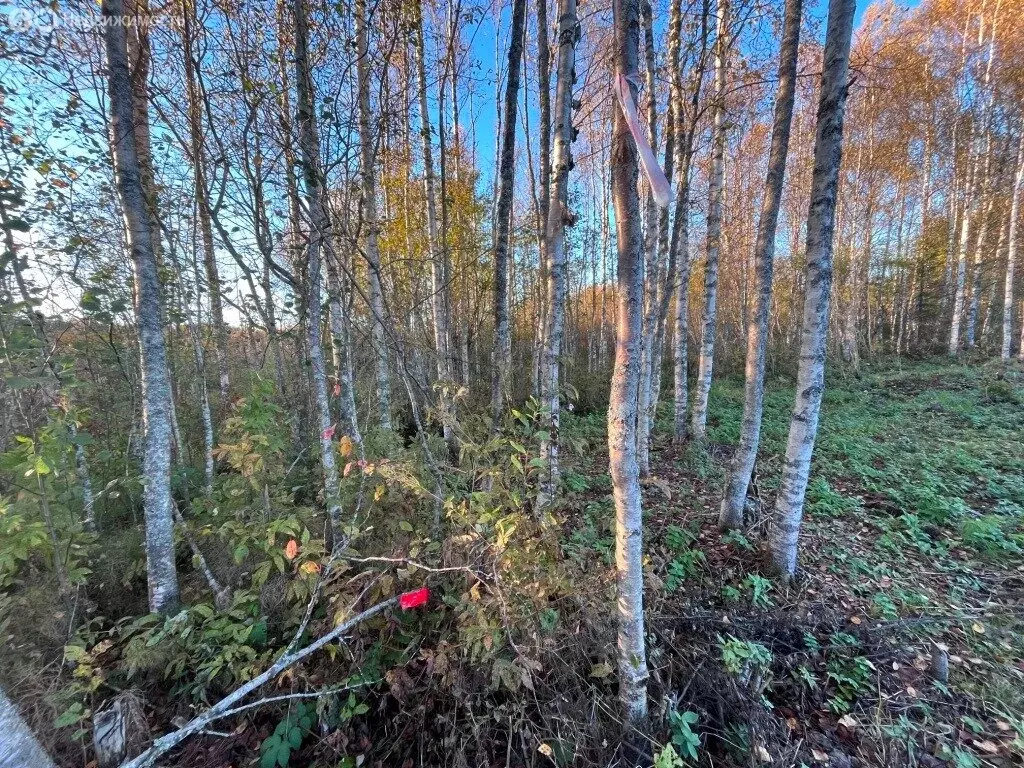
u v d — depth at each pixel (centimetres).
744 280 1570
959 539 387
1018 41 1050
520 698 213
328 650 238
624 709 206
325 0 315
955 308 1342
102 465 411
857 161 1300
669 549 374
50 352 294
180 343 530
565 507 429
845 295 1534
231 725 224
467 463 310
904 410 878
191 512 395
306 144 309
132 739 203
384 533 306
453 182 866
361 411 584
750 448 398
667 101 645
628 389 180
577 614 236
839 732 221
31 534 254
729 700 223
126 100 258
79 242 328
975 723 220
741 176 1331
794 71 365
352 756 210
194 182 408
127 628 240
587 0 629
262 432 330
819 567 353
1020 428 686
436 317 688
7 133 286
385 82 369
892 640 272
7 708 191
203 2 309
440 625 246
